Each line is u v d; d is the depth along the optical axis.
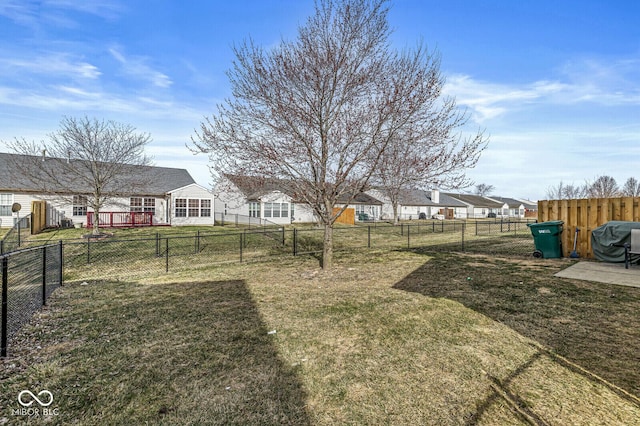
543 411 2.39
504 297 5.35
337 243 14.78
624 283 5.98
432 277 6.96
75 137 15.88
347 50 7.10
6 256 3.57
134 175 21.16
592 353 3.30
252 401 2.63
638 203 7.80
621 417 2.29
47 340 3.90
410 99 6.55
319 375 3.02
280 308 5.05
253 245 13.71
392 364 3.19
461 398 2.60
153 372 3.11
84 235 15.73
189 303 5.42
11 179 19.27
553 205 9.41
